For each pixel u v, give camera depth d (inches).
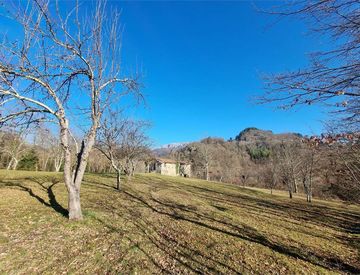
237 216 636.1
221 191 1300.4
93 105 449.1
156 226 453.4
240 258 333.1
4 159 1881.2
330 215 823.7
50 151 2031.3
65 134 425.4
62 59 413.4
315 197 1464.1
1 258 268.1
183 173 3011.8
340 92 138.3
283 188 1953.7
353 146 189.0
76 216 423.5
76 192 429.4
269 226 556.7
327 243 462.3
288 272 302.4
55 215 444.1
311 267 327.6
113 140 934.4
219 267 296.7
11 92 379.9
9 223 386.0
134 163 1371.8
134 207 609.9
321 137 177.5
